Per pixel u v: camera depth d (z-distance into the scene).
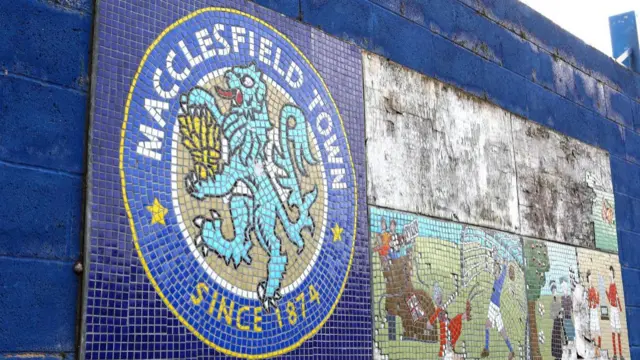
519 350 5.90
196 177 3.85
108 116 3.54
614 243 7.46
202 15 4.06
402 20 5.49
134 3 3.75
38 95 3.34
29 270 3.19
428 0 5.78
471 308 5.50
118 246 3.47
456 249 5.48
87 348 3.29
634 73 8.55
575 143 7.21
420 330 5.02
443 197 5.47
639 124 8.43
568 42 7.46
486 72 6.23
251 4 4.36
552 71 7.11
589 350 6.71
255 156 4.18
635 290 7.64
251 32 4.31
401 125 5.24
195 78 3.95
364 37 5.13
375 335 4.68
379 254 4.84
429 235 5.27
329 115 4.70
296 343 4.20
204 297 3.77
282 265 4.20
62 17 3.49
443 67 5.78
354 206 4.74
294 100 4.49
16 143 3.24
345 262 4.59
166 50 3.84
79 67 3.51
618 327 7.22
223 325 3.84
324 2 4.87
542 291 6.29
